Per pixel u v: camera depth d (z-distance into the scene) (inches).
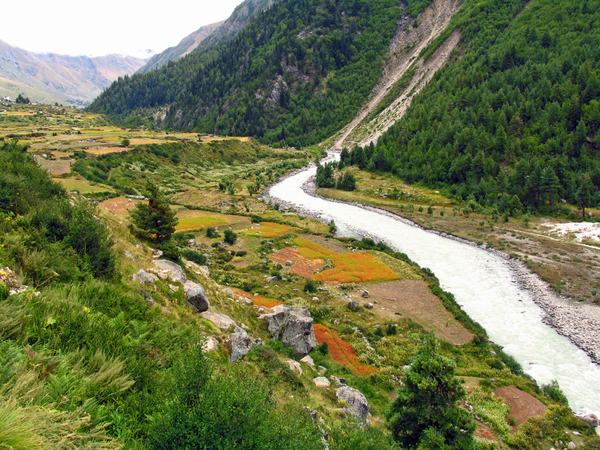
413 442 533.3
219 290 1003.9
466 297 1755.7
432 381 522.3
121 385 258.2
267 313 983.0
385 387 941.2
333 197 4264.3
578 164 3695.9
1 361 216.5
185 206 3216.0
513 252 2368.4
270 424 250.2
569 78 4643.2
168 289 625.3
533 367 1206.3
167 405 234.2
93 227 504.7
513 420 860.6
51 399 207.0
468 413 508.1
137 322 390.9
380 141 6003.9
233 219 2883.9
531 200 3376.0
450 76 6550.2
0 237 400.8
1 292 304.3
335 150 7844.5
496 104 4889.3
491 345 1305.4
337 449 450.9
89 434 185.6
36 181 619.5
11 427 154.0
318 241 2556.6
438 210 3548.2
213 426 221.8
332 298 1555.1
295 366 727.7
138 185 3725.4
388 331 1305.4
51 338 272.5
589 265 2069.4
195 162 5433.1
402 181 4699.8
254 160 6594.5
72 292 366.0
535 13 6894.7
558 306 1653.5
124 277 538.6
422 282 1861.5
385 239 2738.7
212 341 511.5
